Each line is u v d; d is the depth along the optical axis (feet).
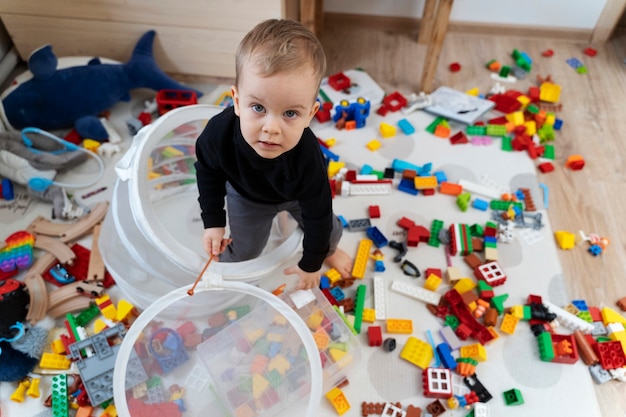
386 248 4.08
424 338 3.63
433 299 3.76
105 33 5.03
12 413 3.20
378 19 5.99
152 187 4.28
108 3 4.75
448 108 5.06
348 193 4.38
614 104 5.36
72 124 4.83
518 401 3.31
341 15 5.99
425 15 5.65
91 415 3.19
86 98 4.66
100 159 4.46
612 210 4.45
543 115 5.03
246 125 2.21
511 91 5.33
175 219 4.30
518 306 3.72
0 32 5.09
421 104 5.10
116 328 3.42
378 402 3.32
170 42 5.04
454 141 4.83
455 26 6.06
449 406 3.30
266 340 3.35
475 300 3.72
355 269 3.88
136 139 3.37
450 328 3.65
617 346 3.53
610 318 3.74
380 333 3.55
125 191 3.42
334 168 4.49
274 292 3.68
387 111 5.08
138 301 3.55
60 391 3.22
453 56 5.82
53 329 3.54
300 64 2.05
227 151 2.61
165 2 4.69
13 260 3.72
